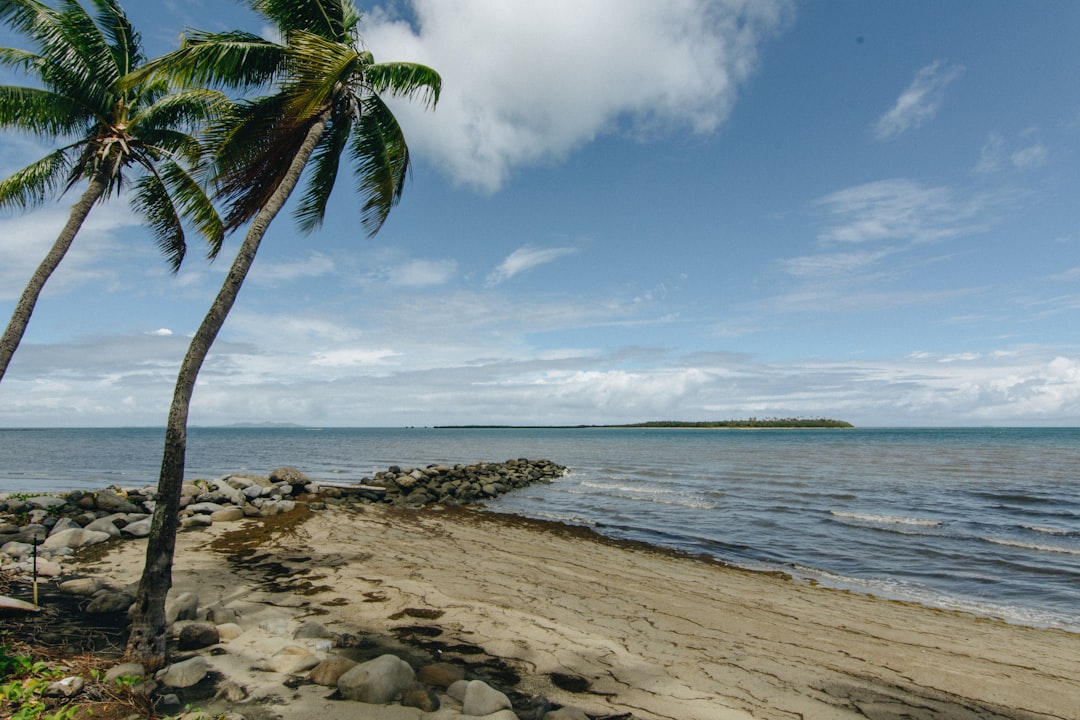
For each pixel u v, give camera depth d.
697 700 5.63
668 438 113.88
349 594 8.74
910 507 20.41
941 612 9.22
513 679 5.94
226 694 5.10
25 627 6.65
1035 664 7.00
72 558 10.57
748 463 42.12
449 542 13.64
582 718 4.92
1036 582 11.02
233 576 9.61
